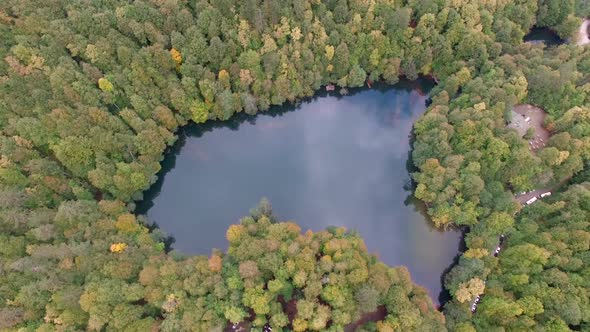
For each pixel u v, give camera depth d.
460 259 120.75
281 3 140.12
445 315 111.81
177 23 139.12
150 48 133.75
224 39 140.88
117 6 139.75
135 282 106.06
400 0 147.38
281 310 104.81
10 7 134.50
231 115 147.00
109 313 99.06
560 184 131.00
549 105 140.38
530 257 109.44
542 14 160.25
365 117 156.88
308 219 137.75
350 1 143.75
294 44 139.88
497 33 150.75
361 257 109.25
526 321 101.19
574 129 129.25
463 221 123.00
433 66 152.88
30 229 109.69
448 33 146.25
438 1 146.88
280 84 141.75
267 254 107.31
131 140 128.62
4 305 98.00
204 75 138.00
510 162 124.50
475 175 121.94
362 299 100.06
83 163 123.00
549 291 104.00
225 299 104.25
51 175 119.31
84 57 134.00
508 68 142.25
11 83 123.25
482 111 131.75
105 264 105.31
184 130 146.62
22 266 100.38
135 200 132.12
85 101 128.12
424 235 133.88
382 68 151.62
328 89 154.75
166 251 129.62
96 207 118.12
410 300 106.62
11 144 117.44
